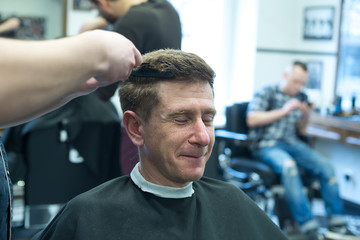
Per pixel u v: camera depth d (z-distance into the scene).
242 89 4.91
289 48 4.87
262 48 4.73
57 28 3.75
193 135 0.92
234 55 5.01
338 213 3.47
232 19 4.97
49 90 0.61
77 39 0.64
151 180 1.01
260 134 3.49
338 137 3.91
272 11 4.72
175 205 1.01
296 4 4.83
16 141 2.39
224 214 1.08
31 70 0.58
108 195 1.01
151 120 0.94
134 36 1.68
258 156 3.47
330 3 4.69
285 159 3.30
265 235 1.09
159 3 1.76
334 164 4.42
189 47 4.82
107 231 0.95
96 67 0.65
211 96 0.95
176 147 0.93
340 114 4.23
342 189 4.36
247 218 1.09
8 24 3.51
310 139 4.47
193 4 4.77
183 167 0.94
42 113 0.72
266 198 3.63
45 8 3.69
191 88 0.92
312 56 4.90
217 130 3.71
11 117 0.60
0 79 0.56
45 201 2.47
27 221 3.02
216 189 1.12
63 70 0.61
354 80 4.57
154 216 0.99
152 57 0.94
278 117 3.39
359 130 3.70
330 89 4.80
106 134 2.51
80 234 0.93
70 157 2.47
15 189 3.20
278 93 3.55
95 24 2.16
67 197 2.51
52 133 2.42
